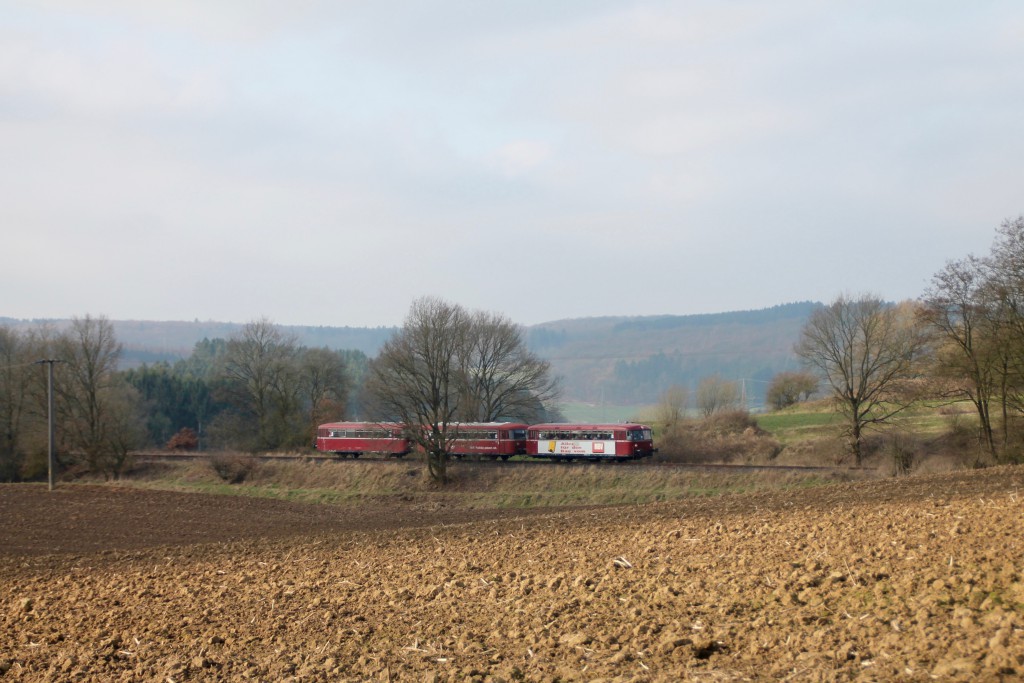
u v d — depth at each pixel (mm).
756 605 13164
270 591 19766
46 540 38688
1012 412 53156
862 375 59844
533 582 17188
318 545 28609
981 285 51719
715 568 15992
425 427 63562
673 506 31578
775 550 16812
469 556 21484
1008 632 9812
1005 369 50469
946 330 53500
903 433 57812
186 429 103562
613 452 65500
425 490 61156
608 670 11234
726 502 30719
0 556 34000
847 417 60812
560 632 13391
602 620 13711
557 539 23141
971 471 35656
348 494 60125
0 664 15078
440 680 11812
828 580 13562
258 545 30766
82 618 18625
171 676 13172
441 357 63906
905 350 59250
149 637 16094
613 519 27719
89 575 26547
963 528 16062
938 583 12172
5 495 53781
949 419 58562
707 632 12211
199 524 43906
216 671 13344
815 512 23141
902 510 20641
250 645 14859
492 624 14523
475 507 54875
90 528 42312
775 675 10125
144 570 26203
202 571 24422
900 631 10812
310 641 14688
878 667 9766
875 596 12359
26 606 20734
